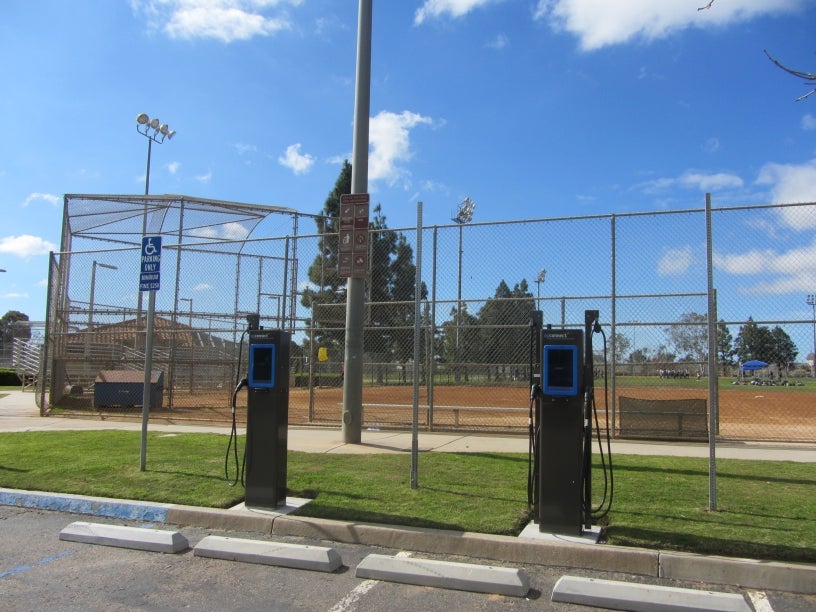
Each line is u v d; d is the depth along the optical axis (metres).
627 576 5.12
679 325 10.80
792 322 10.13
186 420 14.49
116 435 11.55
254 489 6.73
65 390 18.95
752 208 10.38
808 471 8.10
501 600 4.70
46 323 16.25
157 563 5.55
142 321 18.16
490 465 8.59
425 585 4.99
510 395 16.69
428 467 8.47
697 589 4.82
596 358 12.01
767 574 4.84
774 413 16.61
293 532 6.25
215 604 4.64
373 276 15.09
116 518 6.93
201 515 6.62
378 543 5.93
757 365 15.12
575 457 5.70
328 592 4.87
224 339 19.58
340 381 19.55
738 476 7.83
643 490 7.12
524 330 12.38
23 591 4.89
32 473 8.31
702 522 5.90
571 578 4.79
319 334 17.55
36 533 6.44
